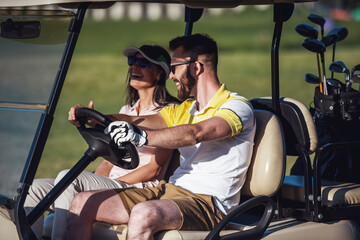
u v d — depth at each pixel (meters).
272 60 7.03
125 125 5.73
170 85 28.03
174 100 7.80
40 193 6.82
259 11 99.12
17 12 6.06
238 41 70.44
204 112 6.73
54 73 5.73
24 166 5.48
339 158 7.64
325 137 7.75
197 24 85.88
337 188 7.03
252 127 6.61
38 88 5.76
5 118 5.77
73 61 50.72
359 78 7.44
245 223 6.69
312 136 6.95
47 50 5.79
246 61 51.41
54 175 13.79
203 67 6.76
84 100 27.81
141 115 7.70
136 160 5.85
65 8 6.50
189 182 6.55
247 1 6.97
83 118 6.24
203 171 6.54
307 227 6.55
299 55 53.00
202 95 6.84
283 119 7.09
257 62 50.50
